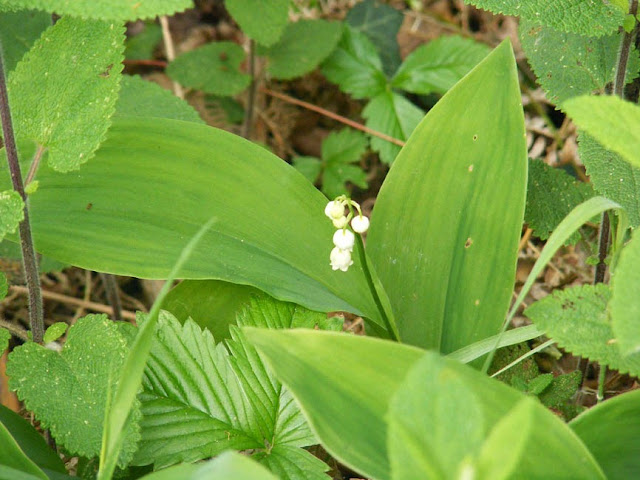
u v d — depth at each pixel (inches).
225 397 10.7
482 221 11.7
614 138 8.4
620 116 8.3
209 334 11.0
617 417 8.6
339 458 8.2
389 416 6.2
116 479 10.8
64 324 11.3
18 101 10.9
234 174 12.2
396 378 8.5
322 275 11.8
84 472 11.0
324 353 8.7
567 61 12.8
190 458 10.3
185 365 10.8
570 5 11.2
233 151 12.3
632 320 7.7
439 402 6.1
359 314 11.5
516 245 11.4
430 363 6.3
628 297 7.8
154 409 10.6
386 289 12.1
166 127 12.4
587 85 12.7
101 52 10.7
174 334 11.0
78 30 10.9
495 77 12.0
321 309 11.3
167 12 9.1
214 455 10.3
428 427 6.1
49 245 11.4
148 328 8.4
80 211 11.7
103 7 9.1
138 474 10.9
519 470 8.0
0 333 10.9
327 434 8.3
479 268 11.6
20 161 12.2
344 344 8.7
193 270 11.2
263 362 10.8
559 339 9.0
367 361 8.6
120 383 8.4
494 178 11.8
